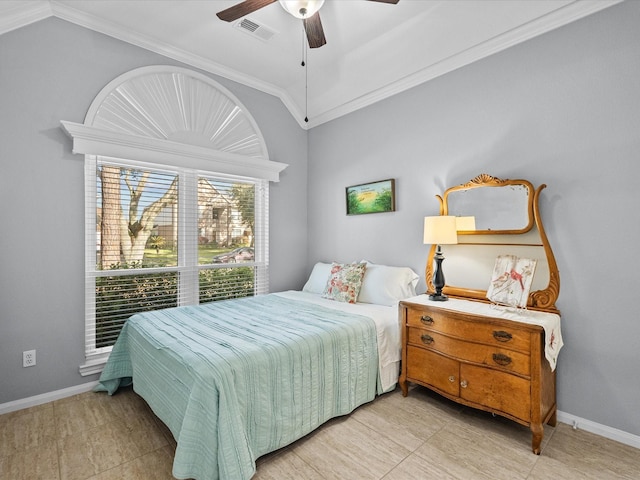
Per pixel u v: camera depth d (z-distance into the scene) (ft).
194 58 10.28
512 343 6.29
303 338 6.53
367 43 9.58
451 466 5.63
